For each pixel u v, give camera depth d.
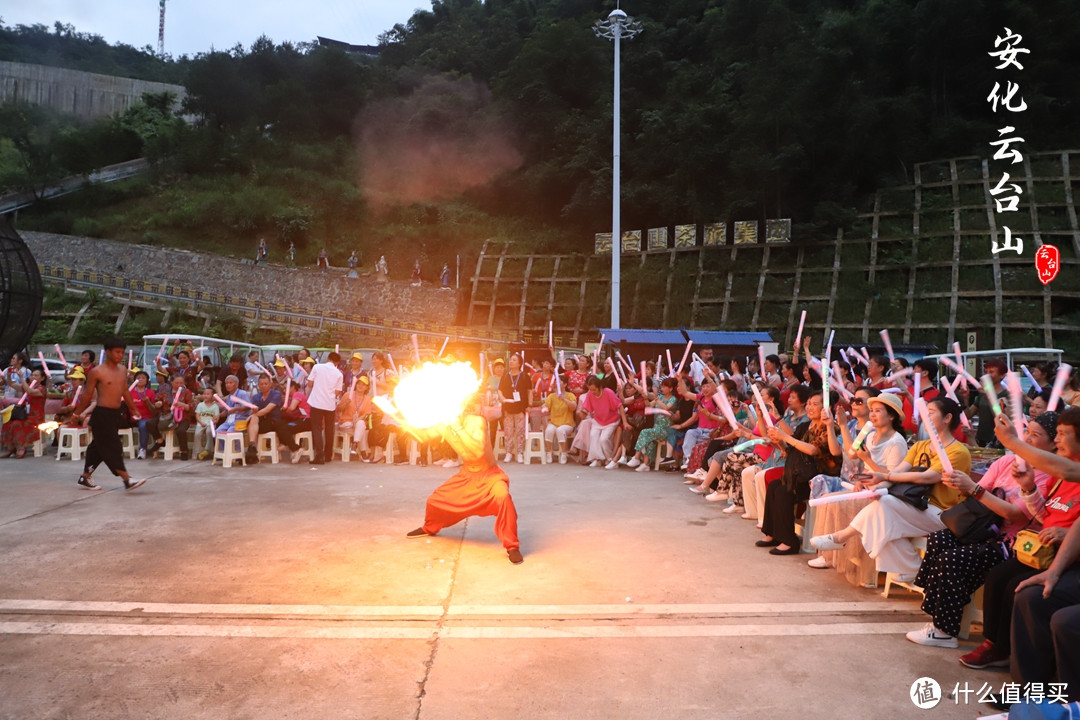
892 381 7.64
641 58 52.25
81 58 88.38
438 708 3.26
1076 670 3.14
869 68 38.28
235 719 3.14
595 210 44.41
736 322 30.95
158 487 8.34
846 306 29.02
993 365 8.36
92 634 4.05
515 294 37.09
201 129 63.28
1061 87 37.44
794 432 6.30
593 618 4.37
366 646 3.92
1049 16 38.38
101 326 38.41
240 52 73.06
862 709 3.30
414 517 6.95
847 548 5.14
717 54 46.94
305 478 9.12
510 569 5.32
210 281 46.12
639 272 34.31
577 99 55.22
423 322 40.62
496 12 74.75
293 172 56.88
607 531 6.52
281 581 4.97
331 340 37.88
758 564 5.54
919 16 37.91
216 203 52.56
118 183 58.69
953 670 3.75
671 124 42.03
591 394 10.83
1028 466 3.95
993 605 3.76
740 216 37.59
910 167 35.19
